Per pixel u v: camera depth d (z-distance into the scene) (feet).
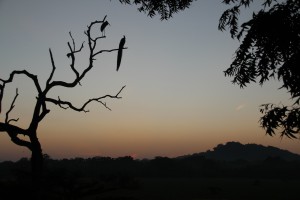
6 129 21.52
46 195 16.01
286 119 20.49
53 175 16.92
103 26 25.34
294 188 389.60
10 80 23.93
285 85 21.42
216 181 570.87
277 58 22.62
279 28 21.49
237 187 409.49
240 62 23.72
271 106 21.65
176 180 574.56
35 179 16.81
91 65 25.30
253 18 23.12
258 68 22.94
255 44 23.07
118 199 16.66
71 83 24.70
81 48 25.48
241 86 23.93
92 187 16.38
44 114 22.88
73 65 25.11
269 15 22.09
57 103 24.91
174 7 30.32
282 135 20.53
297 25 21.35
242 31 24.36
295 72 20.95
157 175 625.82
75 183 16.69
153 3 30.17
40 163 21.07
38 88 23.71
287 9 21.86
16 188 15.55
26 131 21.98
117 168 458.91
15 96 24.08
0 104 23.71
